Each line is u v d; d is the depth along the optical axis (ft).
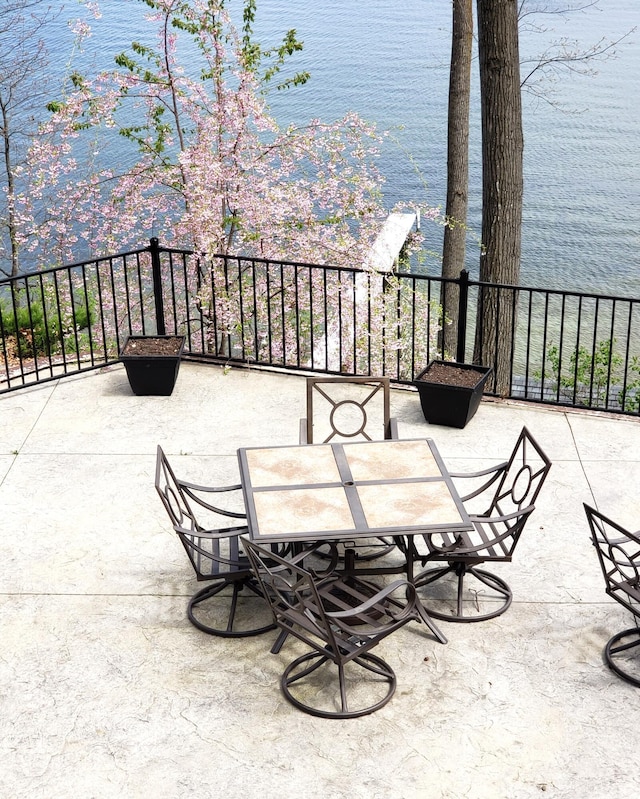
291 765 11.39
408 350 32.09
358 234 32.94
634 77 179.01
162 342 22.91
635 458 19.30
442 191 104.83
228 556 15.62
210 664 13.28
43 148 31.58
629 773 11.22
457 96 38.81
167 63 30.78
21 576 15.38
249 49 30.91
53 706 12.42
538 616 14.35
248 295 30.30
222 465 19.12
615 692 12.65
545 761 11.43
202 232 29.12
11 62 41.19
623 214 109.50
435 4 233.96
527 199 115.96
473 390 20.06
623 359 63.52
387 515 13.05
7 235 39.27
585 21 172.45
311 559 15.85
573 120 153.79
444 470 14.42
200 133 30.45
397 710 12.32
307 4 228.02
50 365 23.32
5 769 11.34
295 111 132.46
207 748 11.68
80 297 32.86
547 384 55.62
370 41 192.54
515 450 15.02
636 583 12.80
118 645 13.69
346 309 29.73
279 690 12.75
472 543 14.73
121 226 31.73
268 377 23.66
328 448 15.15
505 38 30.04
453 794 10.92
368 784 11.08
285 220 31.37
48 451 19.67
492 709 12.34
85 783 11.12
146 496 17.88
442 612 14.42
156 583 15.20
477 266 87.92
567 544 16.30
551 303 79.20
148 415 21.40
